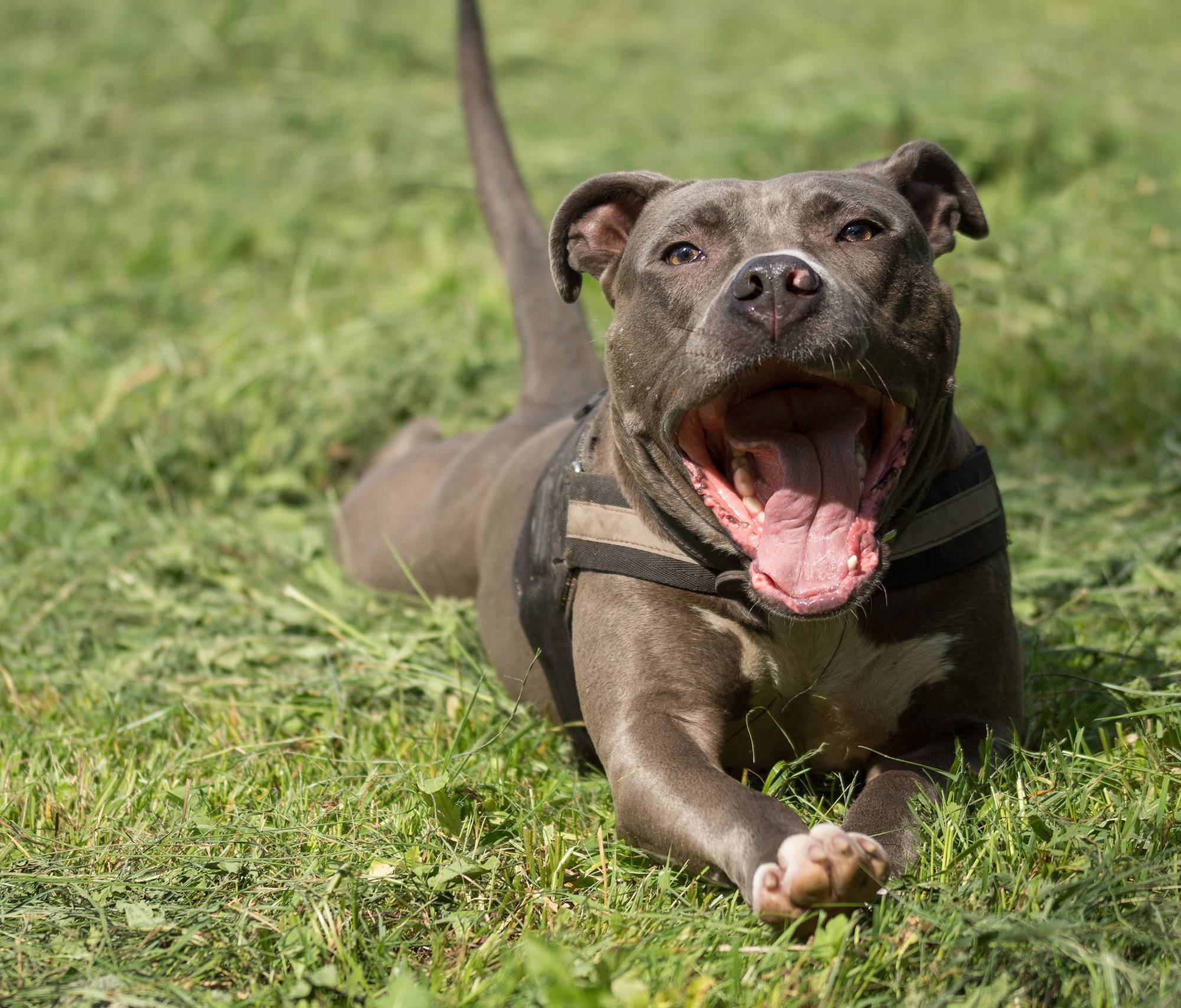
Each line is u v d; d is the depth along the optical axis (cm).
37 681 582
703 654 464
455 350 923
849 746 479
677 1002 328
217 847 425
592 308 993
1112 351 870
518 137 1396
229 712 549
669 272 461
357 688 566
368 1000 336
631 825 420
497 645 586
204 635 624
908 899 366
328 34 1725
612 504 484
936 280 462
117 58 1648
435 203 1258
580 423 545
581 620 487
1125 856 375
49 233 1228
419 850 409
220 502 821
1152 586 604
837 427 451
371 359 922
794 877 353
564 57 1753
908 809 404
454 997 338
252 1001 342
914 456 450
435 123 1463
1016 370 865
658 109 1480
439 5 1964
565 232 520
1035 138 1221
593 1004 316
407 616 642
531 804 453
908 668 463
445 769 456
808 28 1866
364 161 1352
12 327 1042
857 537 426
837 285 419
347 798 455
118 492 806
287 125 1467
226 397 878
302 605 664
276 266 1168
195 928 374
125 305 1087
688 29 1889
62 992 345
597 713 470
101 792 471
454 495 678
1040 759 453
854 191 458
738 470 457
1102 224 1009
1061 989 329
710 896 396
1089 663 544
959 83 1403
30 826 455
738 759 494
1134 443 797
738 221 457
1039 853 386
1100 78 1465
